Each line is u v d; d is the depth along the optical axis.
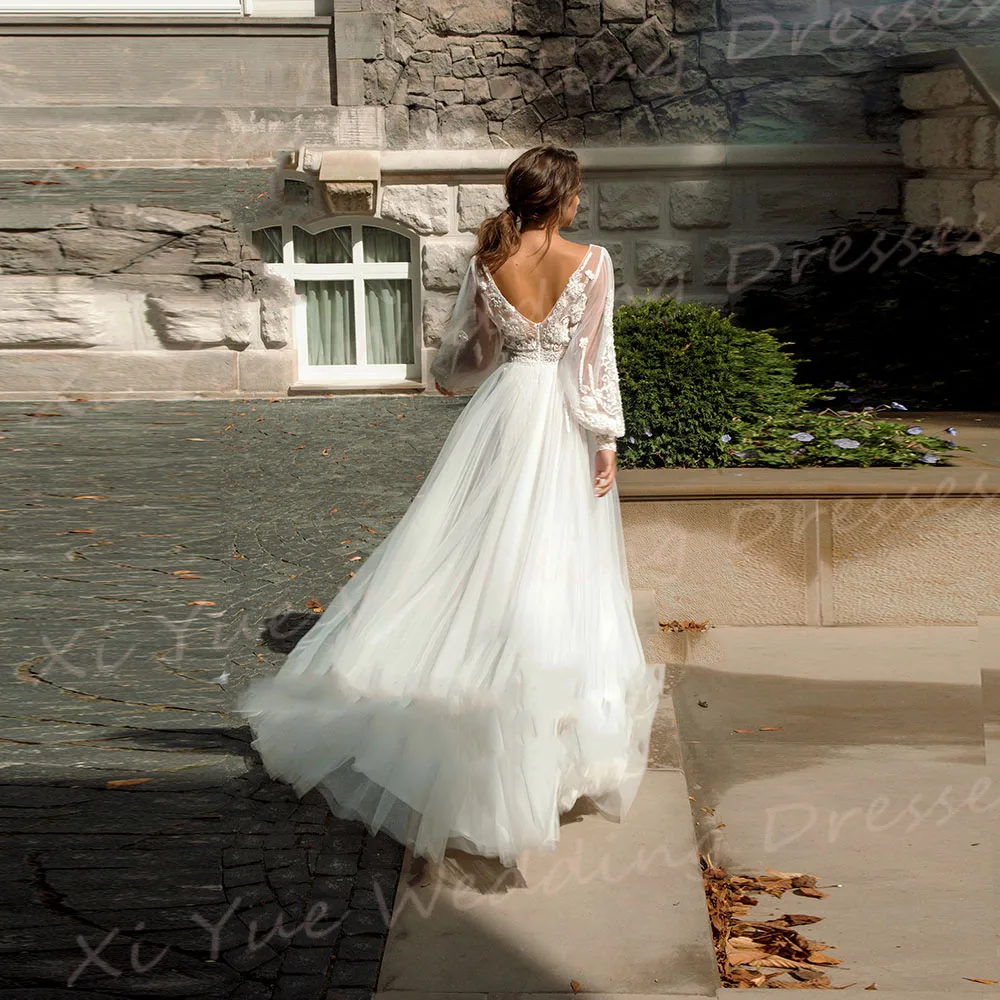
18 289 9.23
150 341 9.35
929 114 8.19
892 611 4.52
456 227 9.25
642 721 3.19
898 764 3.36
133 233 9.18
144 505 6.03
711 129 8.89
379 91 9.10
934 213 8.08
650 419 4.79
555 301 2.90
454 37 9.05
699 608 4.53
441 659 2.71
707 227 8.84
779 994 2.19
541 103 9.11
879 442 5.06
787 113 8.81
